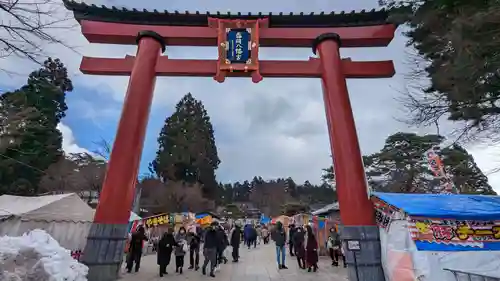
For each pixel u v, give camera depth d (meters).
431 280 6.74
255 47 11.59
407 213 7.45
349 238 9.06
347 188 9.60
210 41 12.17
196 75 11.73
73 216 12.65
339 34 12.01
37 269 5.78
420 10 7.84
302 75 11.62
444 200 8.41
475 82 6.89
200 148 42.00
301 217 23.39
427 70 8.63
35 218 11.59
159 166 40.88
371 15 12.03
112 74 11.66
